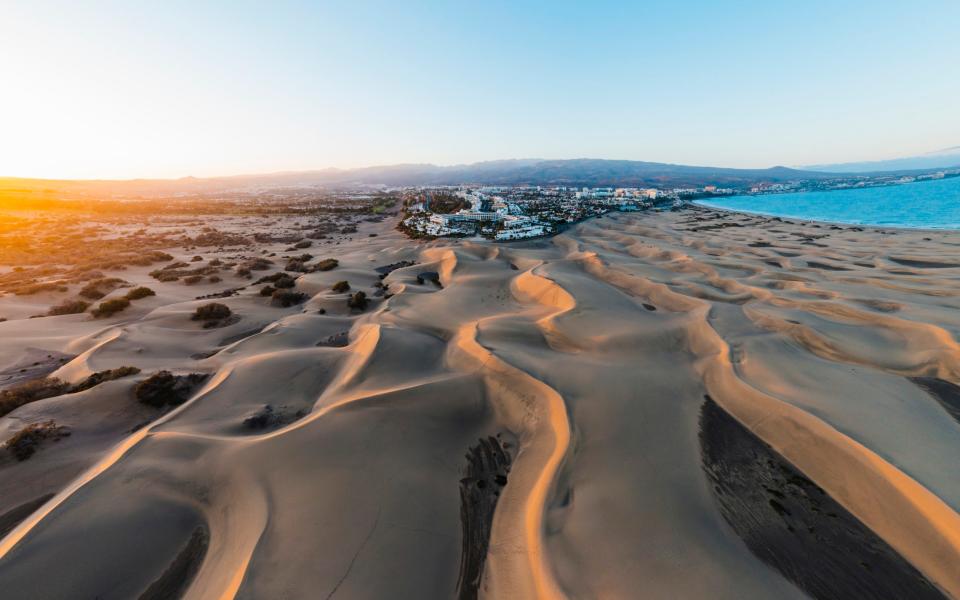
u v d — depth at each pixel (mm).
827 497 16281
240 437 18516
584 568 12734
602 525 14414
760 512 15531
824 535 14586
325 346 31516
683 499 15852
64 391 22141
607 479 16641
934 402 23016
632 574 12586
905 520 14742
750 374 25609
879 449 17734
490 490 17109
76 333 31859
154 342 30125
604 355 28891
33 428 17891
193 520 14539
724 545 13906
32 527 13148
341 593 11930
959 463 17281
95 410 20312
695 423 21078
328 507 14789
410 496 15867
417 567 13180
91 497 14555
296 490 15469
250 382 23594
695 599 11867
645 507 15281
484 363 25938
